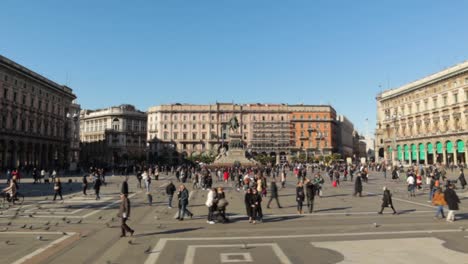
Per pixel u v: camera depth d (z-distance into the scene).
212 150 138.00
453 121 86.56
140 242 13.60
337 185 43.41
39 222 17.95
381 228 16.16
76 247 12.79
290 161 136.12
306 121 150.75
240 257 11.41
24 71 81.19
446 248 12.38
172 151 145.75
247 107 150.00
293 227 16.62
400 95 108.88
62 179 55.59
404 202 26.28
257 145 145.50
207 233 15.34
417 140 99.94
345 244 13.06
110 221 18.23
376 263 10.69
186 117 148.75
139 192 36.16
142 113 171.12
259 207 18.08
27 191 35.97
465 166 77.44
